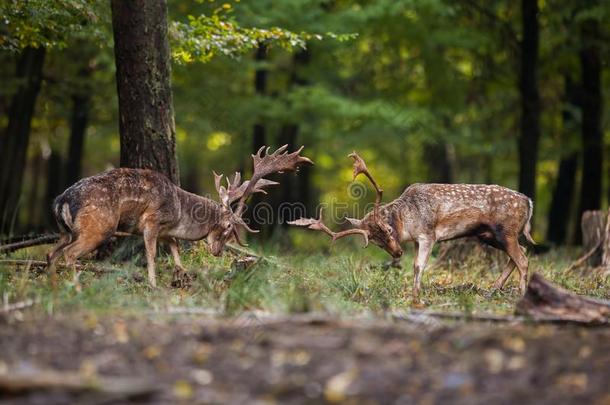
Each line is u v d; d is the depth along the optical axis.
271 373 7.04
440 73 26.03
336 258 15.57
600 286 13.91
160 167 14.06
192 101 25.11
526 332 8.10
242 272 11.45
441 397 6.59
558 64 25.83
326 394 6.63
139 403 6.49
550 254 19.61
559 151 26.94
